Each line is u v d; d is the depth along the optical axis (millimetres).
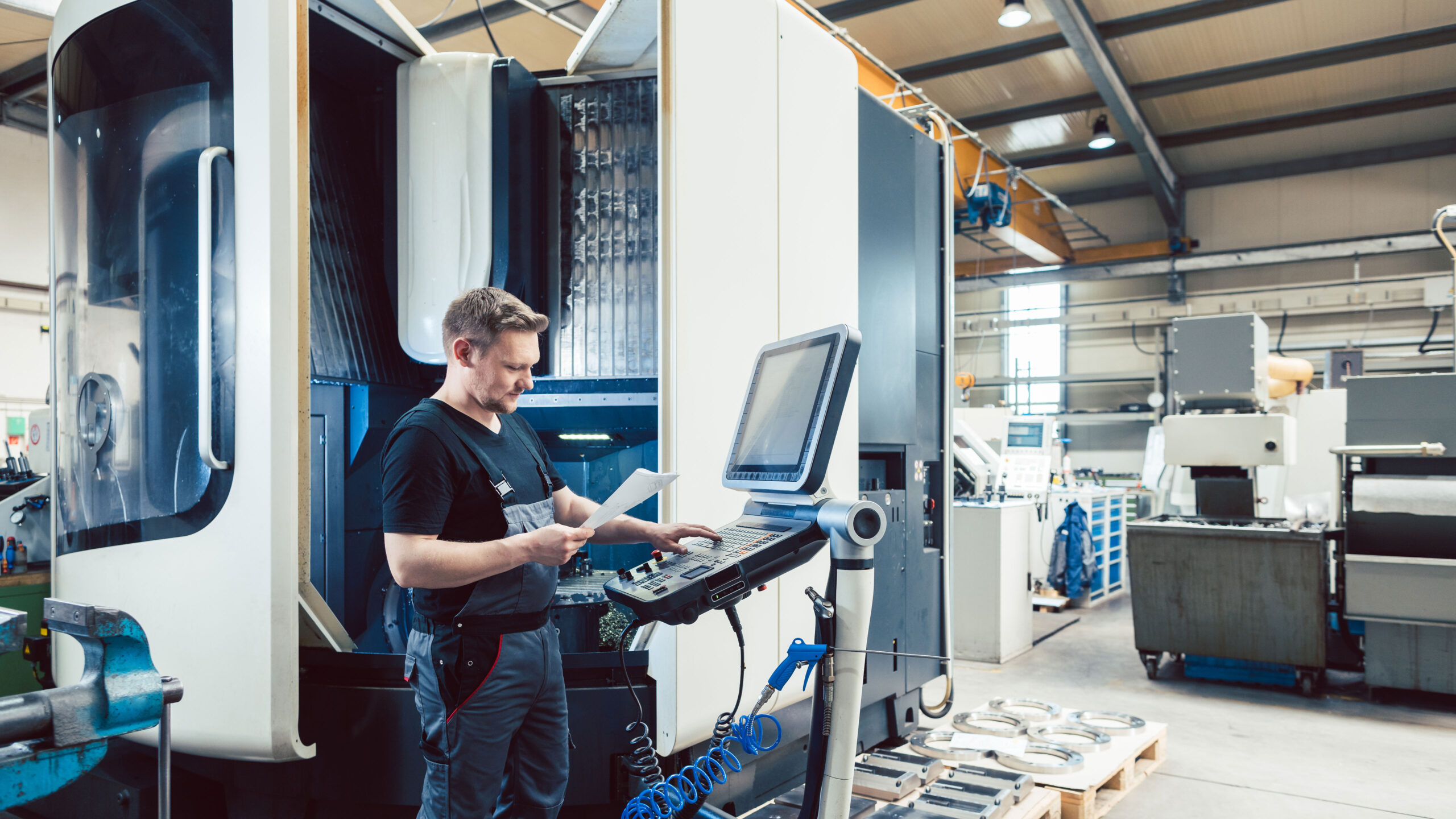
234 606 1746
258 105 1749
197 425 1864
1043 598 6355
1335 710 3873
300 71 1800
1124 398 12375
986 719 3191
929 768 2529
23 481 3545
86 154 2109
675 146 1980
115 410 2020
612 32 2230
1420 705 3932
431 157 2367
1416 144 9977
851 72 2641
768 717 1694
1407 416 3869
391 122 2453
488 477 1444
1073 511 6383
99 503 2043
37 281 6660
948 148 3354
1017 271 12102
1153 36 7621
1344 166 10344
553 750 1574
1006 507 4848
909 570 3037
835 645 1404
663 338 1987
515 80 2371
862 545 1354
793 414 1466
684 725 1940
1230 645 4164
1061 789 2502
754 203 2229
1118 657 4934
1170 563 4281
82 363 2123
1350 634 4223
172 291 1925
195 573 1795
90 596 2027
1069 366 12789
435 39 6027
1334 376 7070
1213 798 2836
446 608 1409
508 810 1561
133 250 1997
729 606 1379
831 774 1415
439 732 1396
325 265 2396
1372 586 3867
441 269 2361
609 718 1938
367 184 2604
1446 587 3703
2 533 2900
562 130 2492
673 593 1256
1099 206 12164
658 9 2029
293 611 1748
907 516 3033
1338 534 4086
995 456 6383
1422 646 3830
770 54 2295
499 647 1430
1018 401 13250
